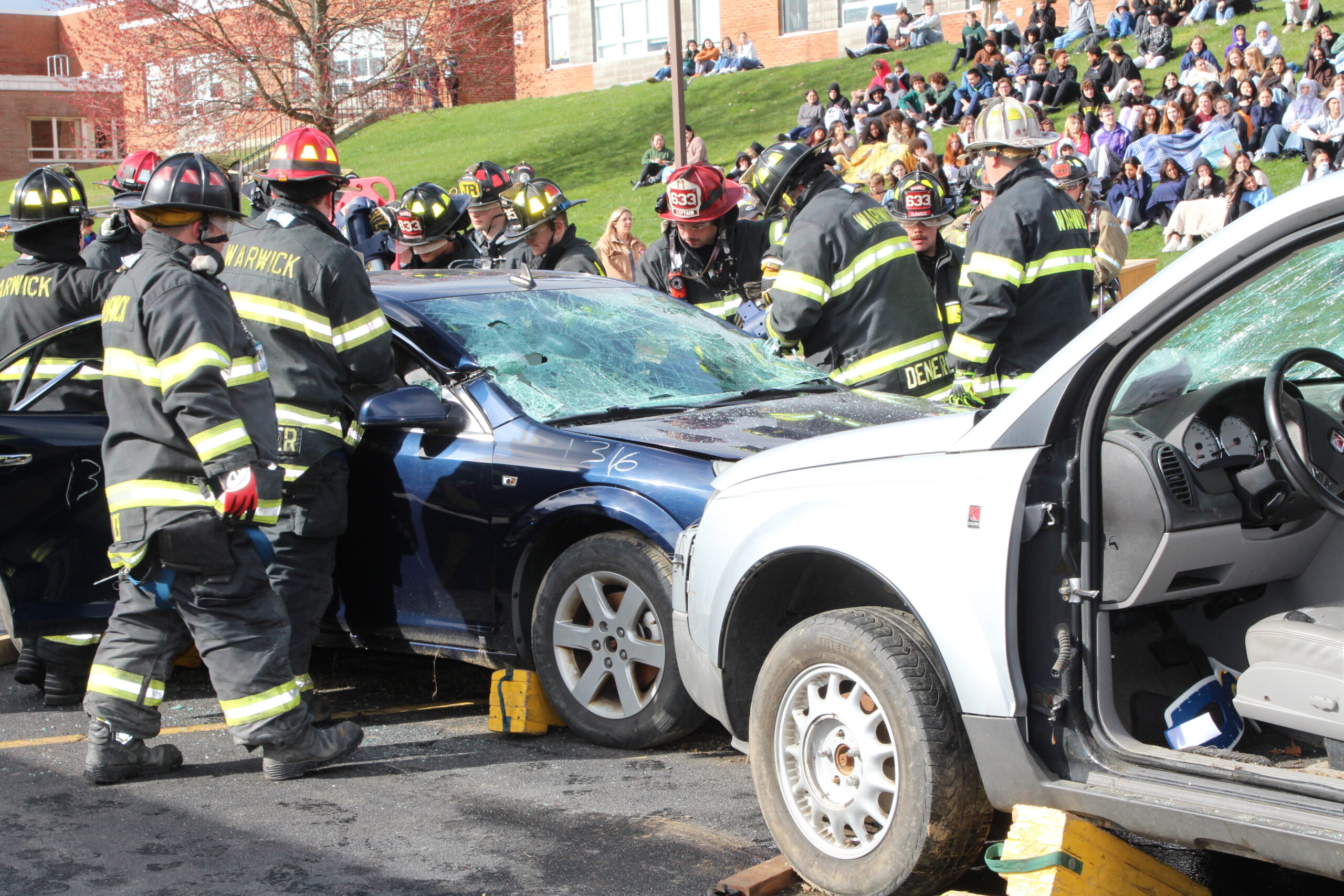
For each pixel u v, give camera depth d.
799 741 3.12
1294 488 2.86
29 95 39.72
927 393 5.61
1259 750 2.86
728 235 6.85
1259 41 17.55
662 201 6.87
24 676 5.06
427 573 4.56
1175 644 3.08
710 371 4.92
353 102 20.34
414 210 7.49
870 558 2.94
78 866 3.38
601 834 3.52
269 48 18.84
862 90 21.27
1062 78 19.19
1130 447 2.78
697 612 3.46
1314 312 3.05
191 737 4.56
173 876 3.30
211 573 3.84
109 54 19.94
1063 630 2.67
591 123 26.31
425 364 4.66
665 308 5.35
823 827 3.09
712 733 4.43
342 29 19.22
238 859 3.41
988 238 5.19
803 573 3.35
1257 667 2.66
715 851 3.38
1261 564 2.95
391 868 3.33
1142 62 20.02
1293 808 2.31
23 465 4.52
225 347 3.78
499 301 5.00
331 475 4.37
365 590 4.77
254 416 3.92
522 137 26.22
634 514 4.02
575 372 4.69
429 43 19.73
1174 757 2.54
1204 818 2.40
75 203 5.60
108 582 4.68
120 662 4.00
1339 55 16.34
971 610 2.75
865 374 5.52
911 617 2.96
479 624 4.46
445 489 4.45
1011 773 2.72
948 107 20.36
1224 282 2.54
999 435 2.80
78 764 4.23
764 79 26.45
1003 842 2.75
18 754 4.36
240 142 20.67
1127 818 2.54
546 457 4.25
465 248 8.20
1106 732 2.64
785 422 4.38
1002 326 5.21
